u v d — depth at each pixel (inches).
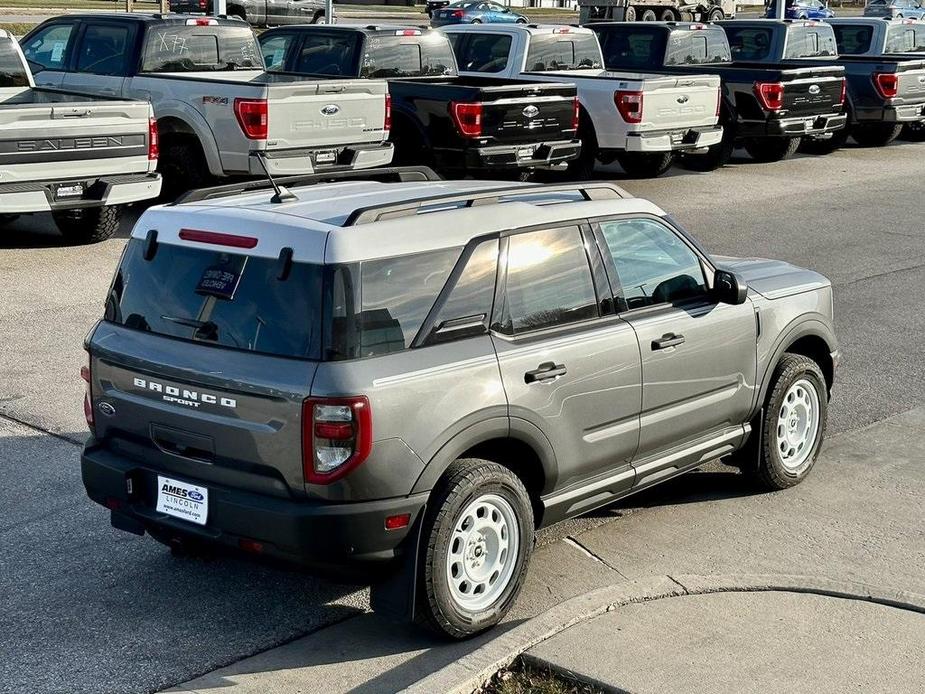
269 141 508.4
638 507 260.1
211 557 231.5
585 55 720.3
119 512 207.0
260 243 190.4
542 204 217.6
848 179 750.5
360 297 184.4
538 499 214.1
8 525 244.4
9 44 524.1
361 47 603.2
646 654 186.4
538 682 180.7
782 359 265.4
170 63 564.7
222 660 194.2
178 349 194.4
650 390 227.9
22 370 343.6
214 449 191.0
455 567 195.2
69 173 466.0
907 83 844.6
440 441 189.3
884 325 421.7
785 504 262.1
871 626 197.8
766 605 204.5
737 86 739.4
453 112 558.3
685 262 241.0
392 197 217.2
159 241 203.2
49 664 191.8
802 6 2142.0
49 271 462.0
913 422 320.2
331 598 217.3
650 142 661.3
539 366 205.3
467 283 198.4
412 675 189.5
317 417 179.2
